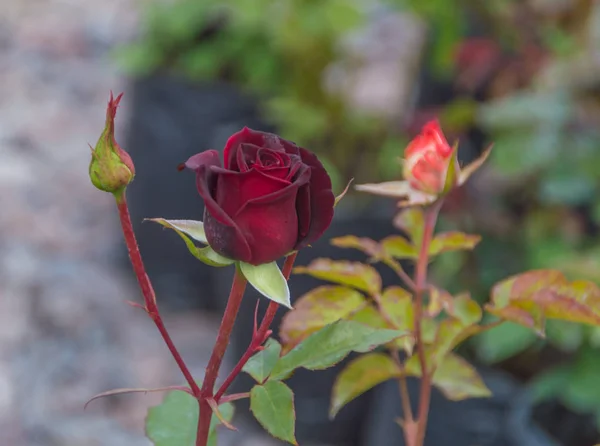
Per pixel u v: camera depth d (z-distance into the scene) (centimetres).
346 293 65
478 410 114
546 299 62
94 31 291
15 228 193
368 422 142
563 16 134
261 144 54
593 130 118
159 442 61
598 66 121
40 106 246
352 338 57
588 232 131
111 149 52
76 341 161
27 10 305
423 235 65
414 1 148
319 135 155
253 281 54
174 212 174
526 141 118
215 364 55
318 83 163
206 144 173
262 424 55
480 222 125
